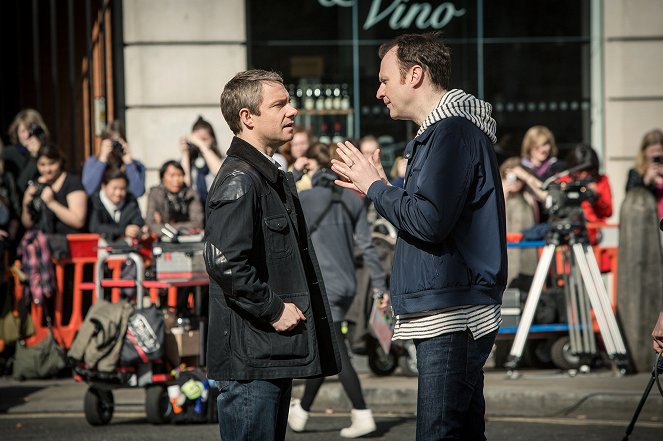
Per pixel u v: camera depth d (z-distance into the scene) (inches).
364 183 222.7
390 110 227.8
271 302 210.7
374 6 626.5
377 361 458.6
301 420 370.3
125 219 492.4
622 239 463.8
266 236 216.2
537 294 447.2
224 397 217.0
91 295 489.1
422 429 216.5
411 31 629.3
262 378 213.2
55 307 481.7
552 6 631.8
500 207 219.5
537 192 482.0
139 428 382.3
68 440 362.0
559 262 477.1
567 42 633.0
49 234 480.1
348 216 369.7
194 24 607.2
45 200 482.9
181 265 408.2
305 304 217.2
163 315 390.0
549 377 450.9
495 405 418.6
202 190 530.6
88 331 376.5
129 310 380.5
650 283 460.1
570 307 453.4
